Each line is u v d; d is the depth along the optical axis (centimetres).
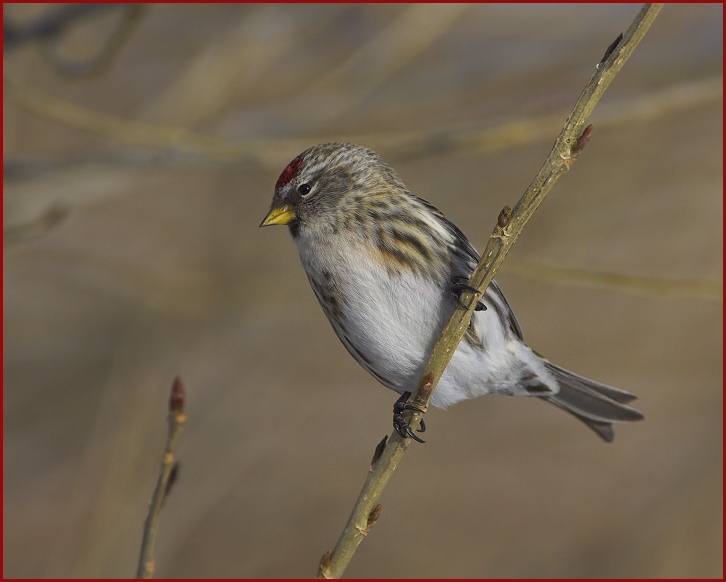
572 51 1197
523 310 1308
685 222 1293
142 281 1230
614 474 1310
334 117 1145
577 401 804
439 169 1287
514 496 1334
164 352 1238
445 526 1308
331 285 733
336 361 1334
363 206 733
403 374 730
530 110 959
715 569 1184
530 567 1263
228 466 1254
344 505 1277
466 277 711
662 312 1308
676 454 1293
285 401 1308
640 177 1281
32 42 941
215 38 1193
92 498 1158
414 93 1190
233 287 1245
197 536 1226
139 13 911
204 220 1343
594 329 1300
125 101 1355
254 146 960
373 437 1310
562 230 1268
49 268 1280
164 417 1218
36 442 1322
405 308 714
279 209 754
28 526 1246
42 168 986
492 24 1218
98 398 1328
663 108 927
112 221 1338
